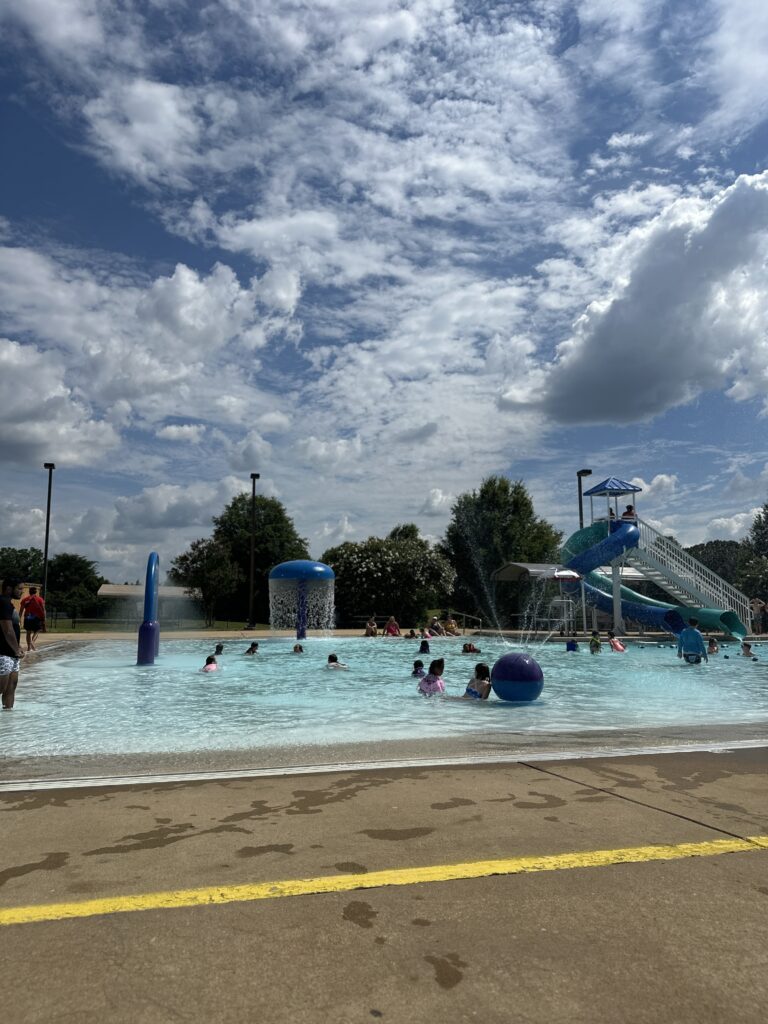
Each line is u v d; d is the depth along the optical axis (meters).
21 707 9.48
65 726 7.83
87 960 2.30
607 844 3.42
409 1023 1.99
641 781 4.62
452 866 3.13
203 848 3.33
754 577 36.41
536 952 2.38
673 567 27.25
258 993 2.13
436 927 2.56
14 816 3.82
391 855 3.26
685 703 10.30
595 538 28.95
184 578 39.38
